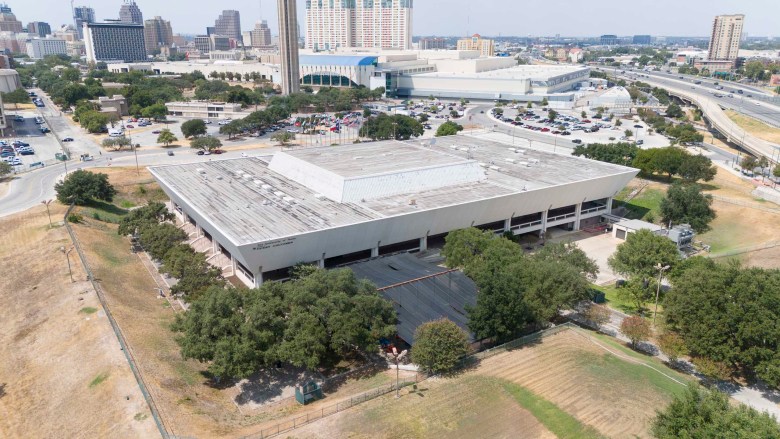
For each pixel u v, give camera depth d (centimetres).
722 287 8644
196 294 9950
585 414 7394
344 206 12400
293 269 10800
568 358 8800
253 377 8219
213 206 12406
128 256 13100
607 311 10225
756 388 8500
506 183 14425
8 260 12338
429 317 9381
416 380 8056
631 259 11081
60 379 8044
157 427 6606
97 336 8781
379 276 10850
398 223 11856
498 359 8688
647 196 17825
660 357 9319
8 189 17538
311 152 16138
